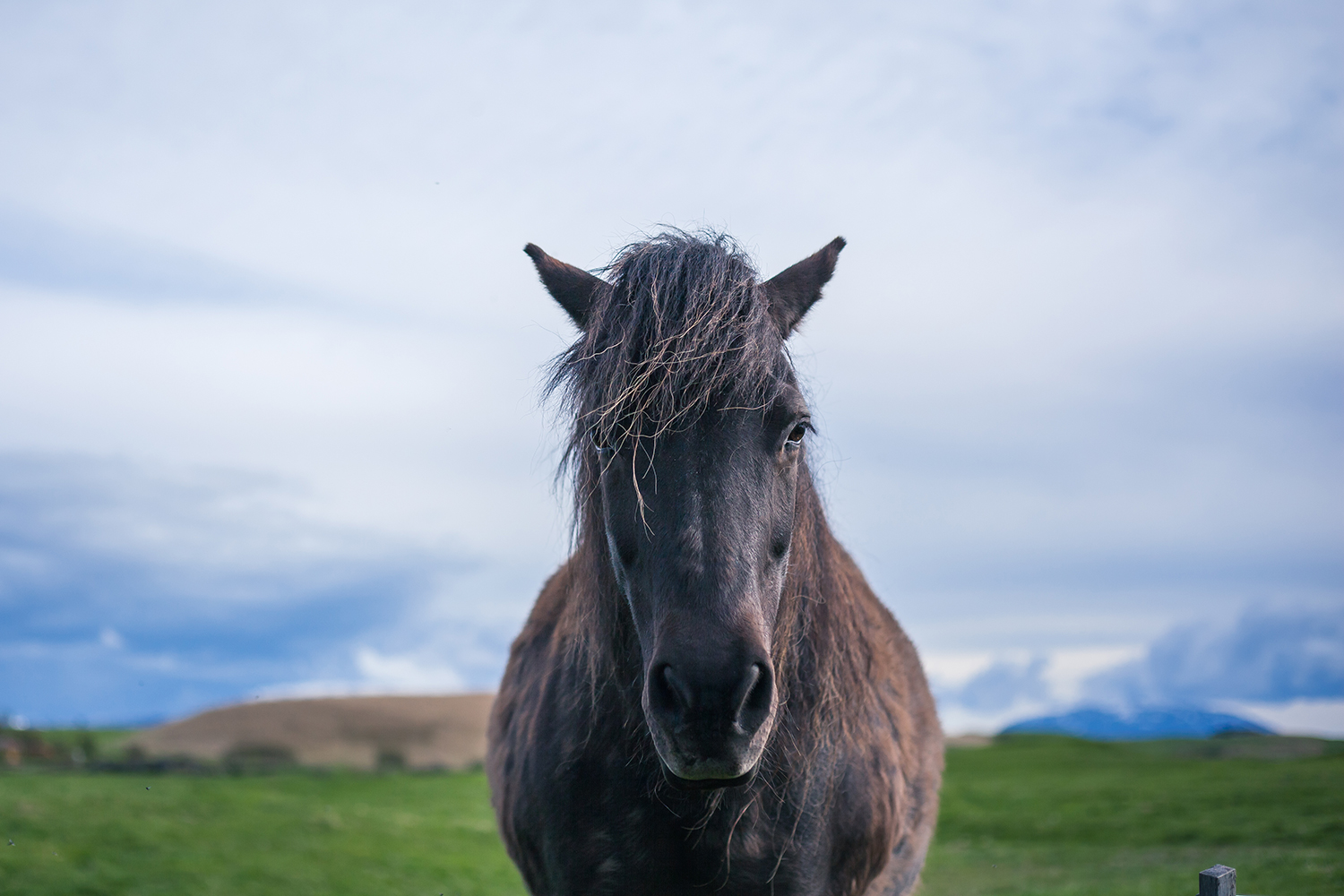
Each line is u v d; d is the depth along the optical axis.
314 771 26.48
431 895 11.90
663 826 2.79
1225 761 29.72
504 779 3.37
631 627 2.70
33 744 26.88
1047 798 21.97
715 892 2.81
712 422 2.37
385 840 15.80
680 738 2.15
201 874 12.26
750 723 2.18
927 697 4.20
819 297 2.92
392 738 30.84
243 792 20.27
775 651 2.65
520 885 12.79
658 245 2.67
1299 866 11.12
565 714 2.97
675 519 2.31
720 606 2.21
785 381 2.50
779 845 2.81
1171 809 18.83
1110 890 11.18
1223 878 3.31
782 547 2.53
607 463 2.52
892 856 3.40
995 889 12.34
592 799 2.85
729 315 2.44
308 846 14.58
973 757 35.59
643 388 2.38
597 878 2.85
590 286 2.89
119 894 11.24
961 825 19.20
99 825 14.98
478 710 35.81
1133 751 36.84
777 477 2.48
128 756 26.70
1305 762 27.00
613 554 2.57
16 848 13.18
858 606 3.41
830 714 2.89
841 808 2.98
